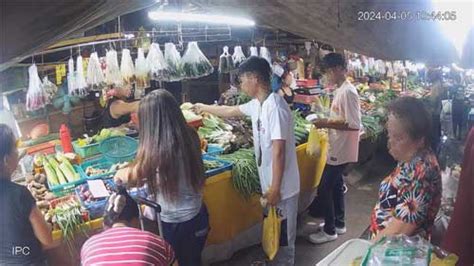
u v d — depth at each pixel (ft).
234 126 12.20
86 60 10.61
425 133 5.06
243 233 11.25
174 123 6.96
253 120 9.17
